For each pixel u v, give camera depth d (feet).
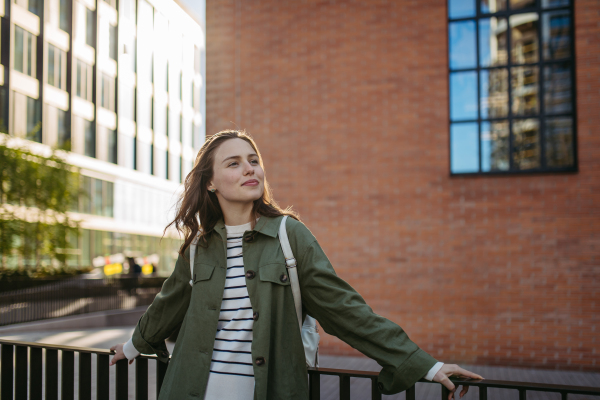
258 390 5.09
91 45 105.09
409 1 25.70
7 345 8.02
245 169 5.67
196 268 5.77
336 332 5.27
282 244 5.45
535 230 23.54
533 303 23.27
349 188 25.71
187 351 5.55
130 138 117.19
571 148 24.07
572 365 22.62
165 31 132.67
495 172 24.30
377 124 25.62
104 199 108.06
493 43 25.20
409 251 24.77
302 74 26.68
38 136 89.86
